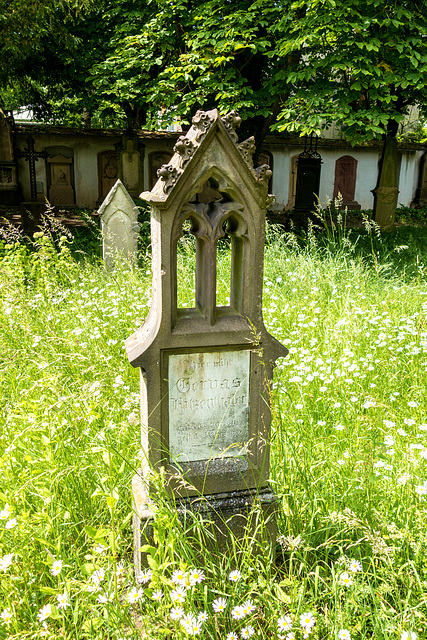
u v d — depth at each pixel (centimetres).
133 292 630
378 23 838
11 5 930
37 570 228
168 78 1115
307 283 679
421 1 894
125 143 1697
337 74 1145
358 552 239
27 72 1467
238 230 251
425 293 642
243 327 257
